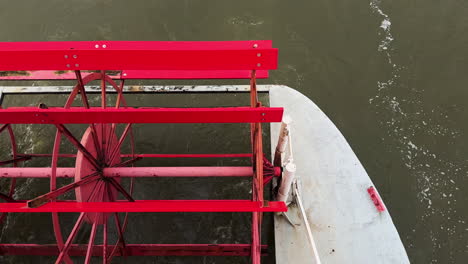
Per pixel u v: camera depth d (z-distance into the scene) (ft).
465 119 37.58
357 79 40.11
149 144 37.04
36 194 35.35
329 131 30.35
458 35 42.88
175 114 20.47
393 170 34.99
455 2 45.19
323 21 43.96
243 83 40.91
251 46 22.86
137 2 45.93
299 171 28.40
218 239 31.91
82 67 22.56
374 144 36.40
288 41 42.52
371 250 25.22
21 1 46.57
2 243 32.30
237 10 44.78
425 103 38.58
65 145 37.81
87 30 43.98
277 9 44.75
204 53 21.81
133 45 22.90
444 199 33.58
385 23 43.86
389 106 38.52
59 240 21.16
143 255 30.27
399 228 32.30
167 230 32.40
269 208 19.65
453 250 31.35
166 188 34.73
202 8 44.91
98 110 20.15
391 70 40.68
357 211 26.73
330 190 27.61
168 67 22.67
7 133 38.42
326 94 39.24
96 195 24.32
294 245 25.59
